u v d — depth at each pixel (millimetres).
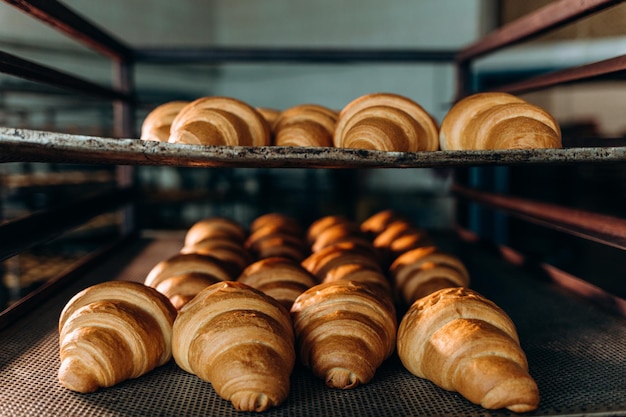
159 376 465
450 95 1640
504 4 1521
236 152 430
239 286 480
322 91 1959
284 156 436
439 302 471
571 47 1423
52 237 625
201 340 438
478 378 406
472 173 1394
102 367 432
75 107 1612
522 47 1478
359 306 478
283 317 469
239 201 1738
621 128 1435
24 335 544
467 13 1567
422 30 1681
